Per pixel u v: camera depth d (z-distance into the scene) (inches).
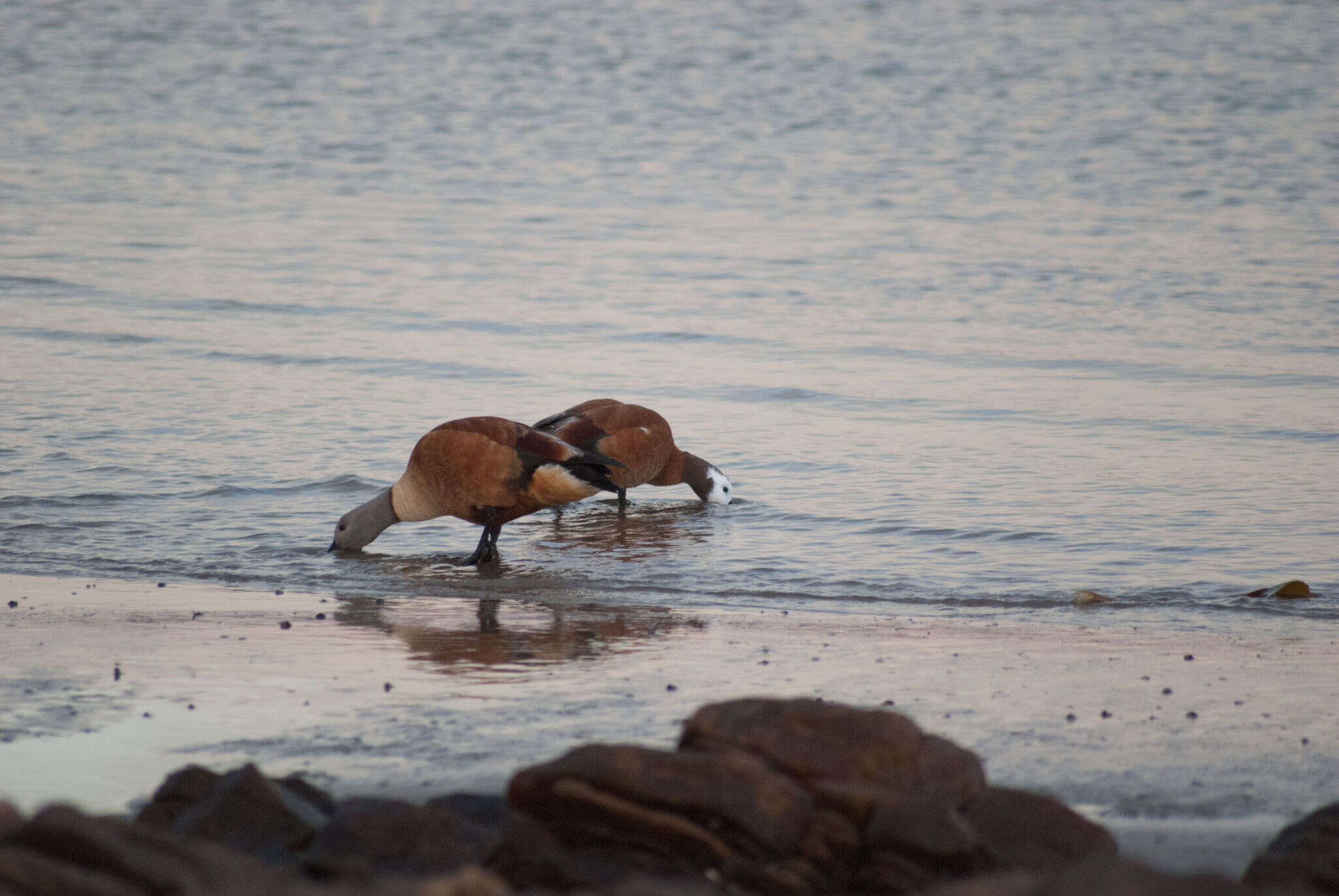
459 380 932.6
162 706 386.3
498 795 311.9
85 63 2655.0
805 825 272.8
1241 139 1907.0
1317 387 911.0
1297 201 1558.8
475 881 217.9
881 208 1601.9
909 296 1205.1
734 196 1688.0
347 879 261.7
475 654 442.0
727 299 1204.5
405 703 390.3
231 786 286.7
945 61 2573.8
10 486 672.4
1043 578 548.1
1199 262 1296.8
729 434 807.7
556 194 1712.6
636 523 647.1
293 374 942.4
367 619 488.4
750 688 404.8
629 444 656.4
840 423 831.7
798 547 599.8
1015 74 2436.0
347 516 594.2
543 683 410.6
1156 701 394.0
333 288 1246.9
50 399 855.1
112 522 623.5
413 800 319.3
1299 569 556.7
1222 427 813.2
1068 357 1002.1
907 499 674.2
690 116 2198.6
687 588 538.9
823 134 2055.9
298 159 1925.4
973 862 264.8
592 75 2532.0
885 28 2913.4
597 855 270.1
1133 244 1380.4
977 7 3120.1
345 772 336.8
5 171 1819.6
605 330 1095.0
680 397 898.1
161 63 2657.5
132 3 3356.3
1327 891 262.4
